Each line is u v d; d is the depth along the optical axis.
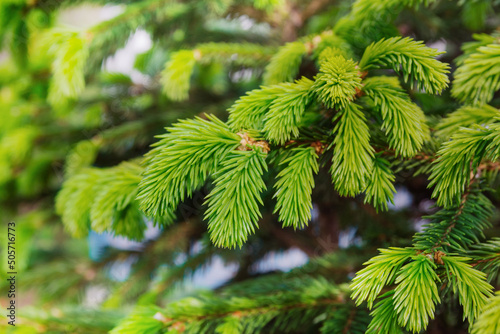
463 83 0.53
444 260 0.50
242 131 0.53
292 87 0.53
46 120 1.08
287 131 0.52
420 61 0.51
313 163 0.52
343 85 0.51
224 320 0.58
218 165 0.52
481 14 0.70
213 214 0.51
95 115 0.94
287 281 0.64
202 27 0.88
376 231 0.67
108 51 0.74
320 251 0.82
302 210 0.51
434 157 0.55
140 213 0.57
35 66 0.86
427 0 0.58
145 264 0.87
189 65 0.64
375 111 0.55
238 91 1.00
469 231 0.53
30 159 0.98
